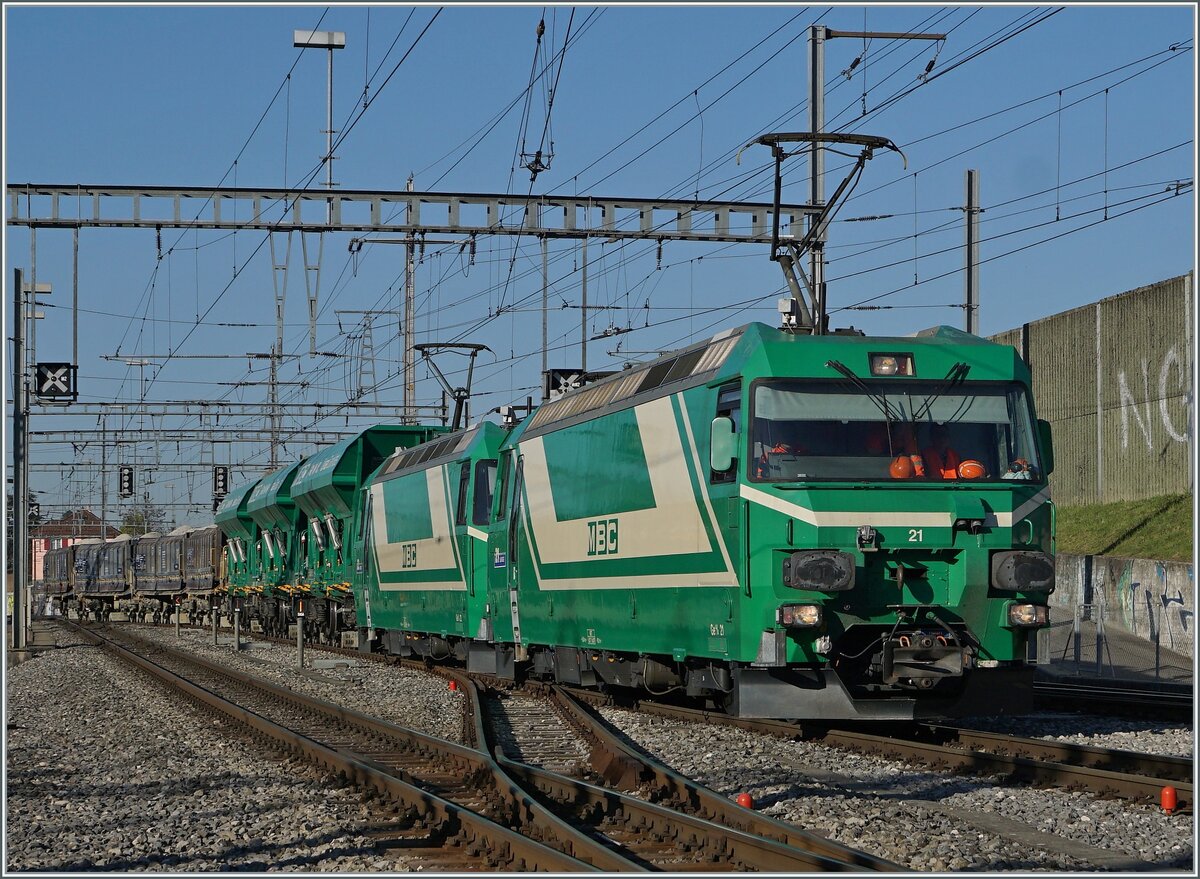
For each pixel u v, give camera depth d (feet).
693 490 52.70
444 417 136.56
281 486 138.41
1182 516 115.44
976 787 40.73
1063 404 138.62
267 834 36.27
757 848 29.76
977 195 93.45
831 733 51.13
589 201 92.53
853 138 59.57
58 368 119.03
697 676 55.01
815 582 46.29
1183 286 119.65
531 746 53.11
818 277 79.36
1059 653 99.76
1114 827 34.58
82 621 238.68
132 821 38.70
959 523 47.65
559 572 68.33
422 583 92.99
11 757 53.62
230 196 90.48
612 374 67.15
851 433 48.44
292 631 142.41
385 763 49.14
